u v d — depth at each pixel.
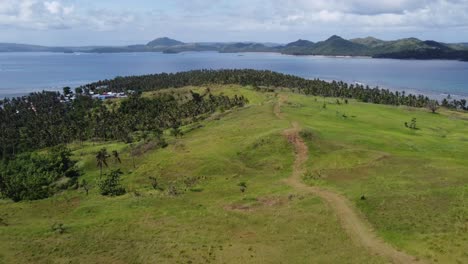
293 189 80.19
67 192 110.12
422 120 182.88
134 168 133.00
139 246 53.72
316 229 55.66
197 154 119.94
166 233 58.12
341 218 58.06
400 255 45.81
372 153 99.06
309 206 65.62
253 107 192.38
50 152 163.25
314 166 98.50
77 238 57.50
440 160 90.06
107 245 54.47
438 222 52.03
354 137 121.69
